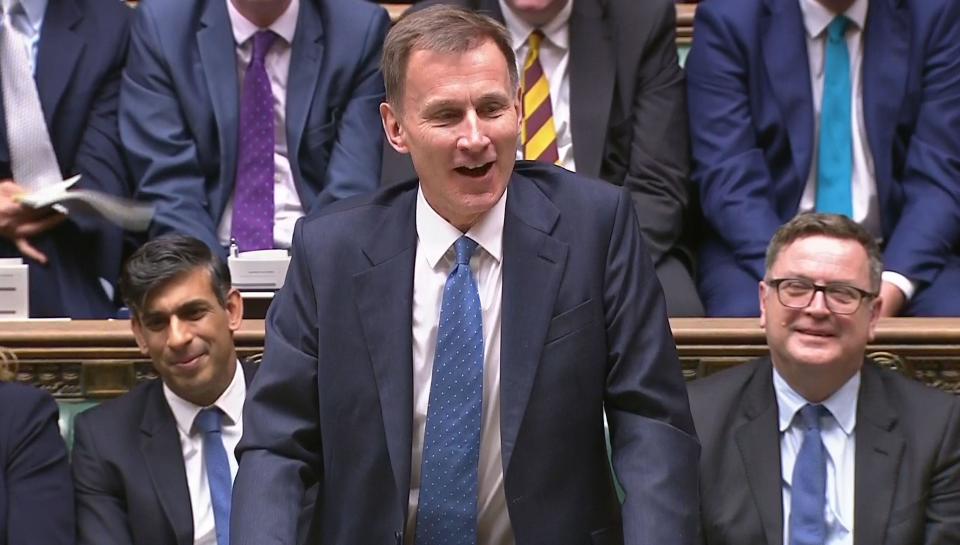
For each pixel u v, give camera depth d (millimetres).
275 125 11633
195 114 11484
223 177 11477
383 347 6113
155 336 9227
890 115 11680
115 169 11594
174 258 9289
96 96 11688
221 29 11617
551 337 6031
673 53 11906
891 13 11750
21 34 11609
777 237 9094
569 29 11727
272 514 5906
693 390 9148
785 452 8961
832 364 8789
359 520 6117
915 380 9523
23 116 11469
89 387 10094
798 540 8695
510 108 5859
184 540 9094
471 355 6105
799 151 11648
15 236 11109
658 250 11344
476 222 6215
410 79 5840
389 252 6215
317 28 11758
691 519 5836
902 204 11734
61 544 8977
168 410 9375
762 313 9203
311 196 11555
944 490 8727
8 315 10562
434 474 6074
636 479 5840
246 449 6145
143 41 11594
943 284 11258
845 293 8812
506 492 5969
